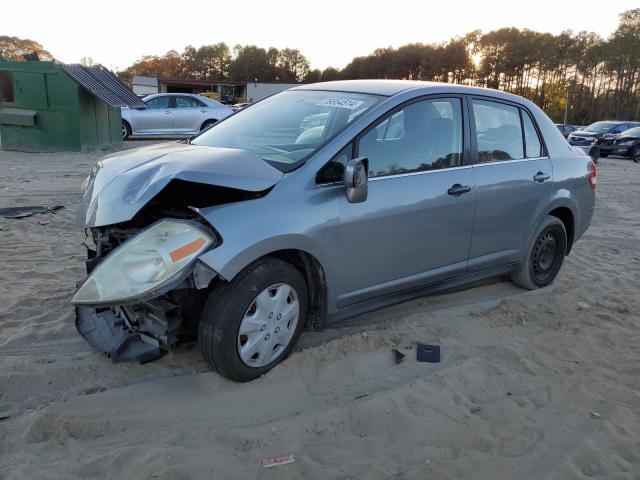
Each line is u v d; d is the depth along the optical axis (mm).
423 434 2967
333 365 3576
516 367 3781
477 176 4379
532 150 5031
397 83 4328
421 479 2623
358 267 3689
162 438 2824
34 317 4059
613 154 22844
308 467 2648
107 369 3430
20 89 14844
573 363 3900
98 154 15000
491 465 2775
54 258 5469
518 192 4723
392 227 3797
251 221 3127
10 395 3127
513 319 4562
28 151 15133
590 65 83250
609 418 3232
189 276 2984
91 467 2562
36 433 2805
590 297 5273
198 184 3291
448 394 3346
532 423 3139
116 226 3408
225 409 3088
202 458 2648
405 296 4125
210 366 3326
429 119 4137
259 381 3332
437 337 4117
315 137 3756
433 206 4027
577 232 5535
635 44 77938
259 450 2766
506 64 86438
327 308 3625
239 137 4102
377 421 3041
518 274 5172
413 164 3992
